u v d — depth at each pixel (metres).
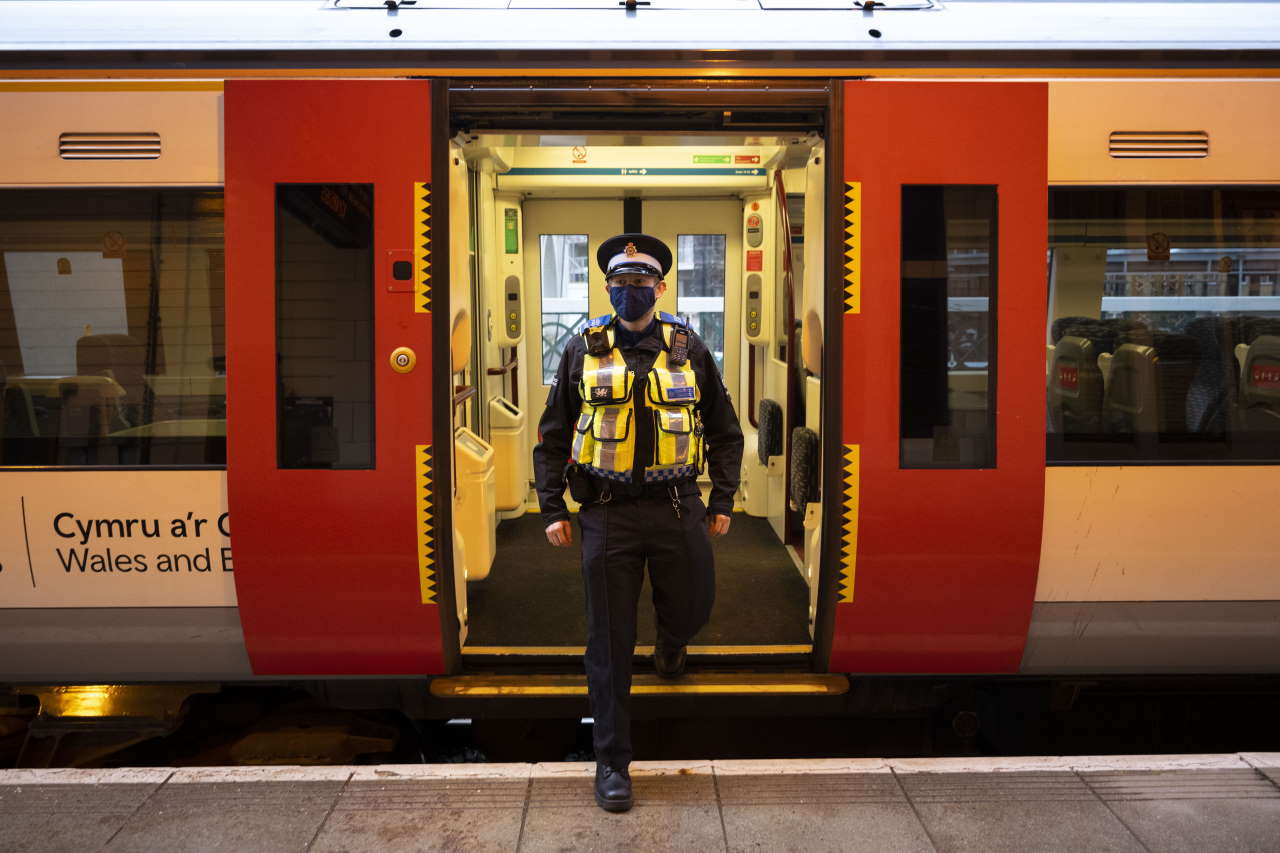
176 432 3.52
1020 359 3.48
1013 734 4.11
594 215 6.41
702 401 3.15
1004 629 3.57
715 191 6.07
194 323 3.49
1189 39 3.55
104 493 3.50
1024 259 3.46
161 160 3.45
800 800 3.00
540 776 3.12
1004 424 3.48
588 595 3.00
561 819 2.89
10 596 3.54
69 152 3.46
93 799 2.98
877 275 3.44
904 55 3.47
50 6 3.57
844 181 3.42
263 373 3.41
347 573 3.46
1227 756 3.25
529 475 6.63
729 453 3.16
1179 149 3.54
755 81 3.44
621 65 3.45
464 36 3.48
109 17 3.54
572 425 3.10
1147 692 3.90
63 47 3.44
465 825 2.86
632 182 5.84
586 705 3.60
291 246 3.40
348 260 3.40
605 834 2.82
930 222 3.44
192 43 3.45
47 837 2.79
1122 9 3.68
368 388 3.42
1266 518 3.61
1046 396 3.53
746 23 3.57
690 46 3.47
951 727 3.87
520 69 3.43
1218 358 3.62
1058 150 3.49
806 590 4.67
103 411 3.53
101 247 3.49
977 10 3.66
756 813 2.93
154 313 3.50
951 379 3.47
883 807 2.96
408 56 3.43
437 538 3.44
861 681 3.72
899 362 3.45
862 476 3.47
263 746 3.86
